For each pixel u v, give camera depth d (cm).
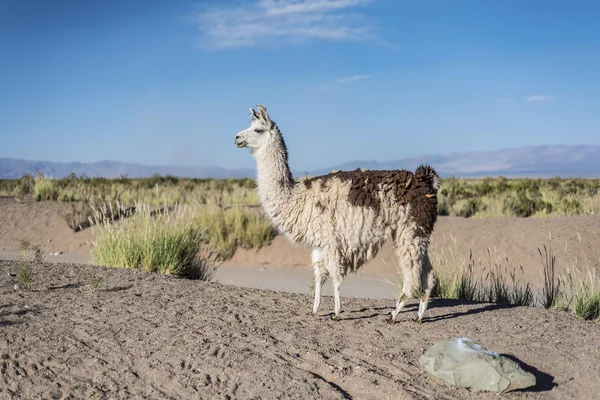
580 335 702
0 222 2122
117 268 1085
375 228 718
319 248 762
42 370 583
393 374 588
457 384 564
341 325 744
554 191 2939
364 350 648
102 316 740
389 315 809
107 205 2227
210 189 3522
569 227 1661
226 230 1886
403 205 714
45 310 752
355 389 562
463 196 2859
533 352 641
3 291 831
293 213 751
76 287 886
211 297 879
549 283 1064
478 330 726
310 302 892
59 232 2034
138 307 789
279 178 757
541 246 1583
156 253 1152
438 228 1789
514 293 1128
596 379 572
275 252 1786
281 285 1445
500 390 551
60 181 3070
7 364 584
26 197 2588
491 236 1691
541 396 548
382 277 1517
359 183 717
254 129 764
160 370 590
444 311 845
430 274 746
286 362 612
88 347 639
